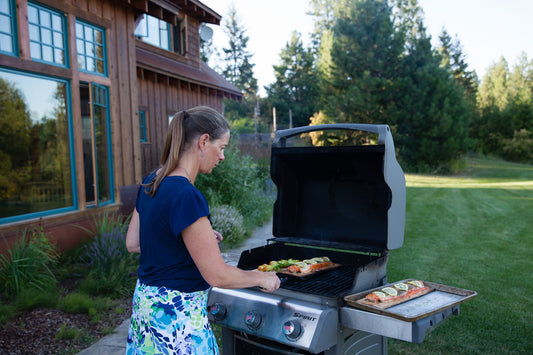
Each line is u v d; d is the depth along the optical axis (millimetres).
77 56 5254
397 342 3256
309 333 1720
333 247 2367
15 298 3717
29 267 3939
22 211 4828
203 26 12305
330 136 20109
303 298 1896
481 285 4496
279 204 2588
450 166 21062
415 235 7090
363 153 2148
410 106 19859
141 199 1601
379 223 2334
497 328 3420
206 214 1432
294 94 45344
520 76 42062
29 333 3203
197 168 1583
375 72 20906
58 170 5234
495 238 6797
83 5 5324
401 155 20766
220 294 2076
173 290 1460
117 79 6082
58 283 4285
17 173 5223
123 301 3979
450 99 20438
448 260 5539
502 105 35531
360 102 19719
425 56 20516
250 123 36250
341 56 20875
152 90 9109
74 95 5113
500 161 30297
